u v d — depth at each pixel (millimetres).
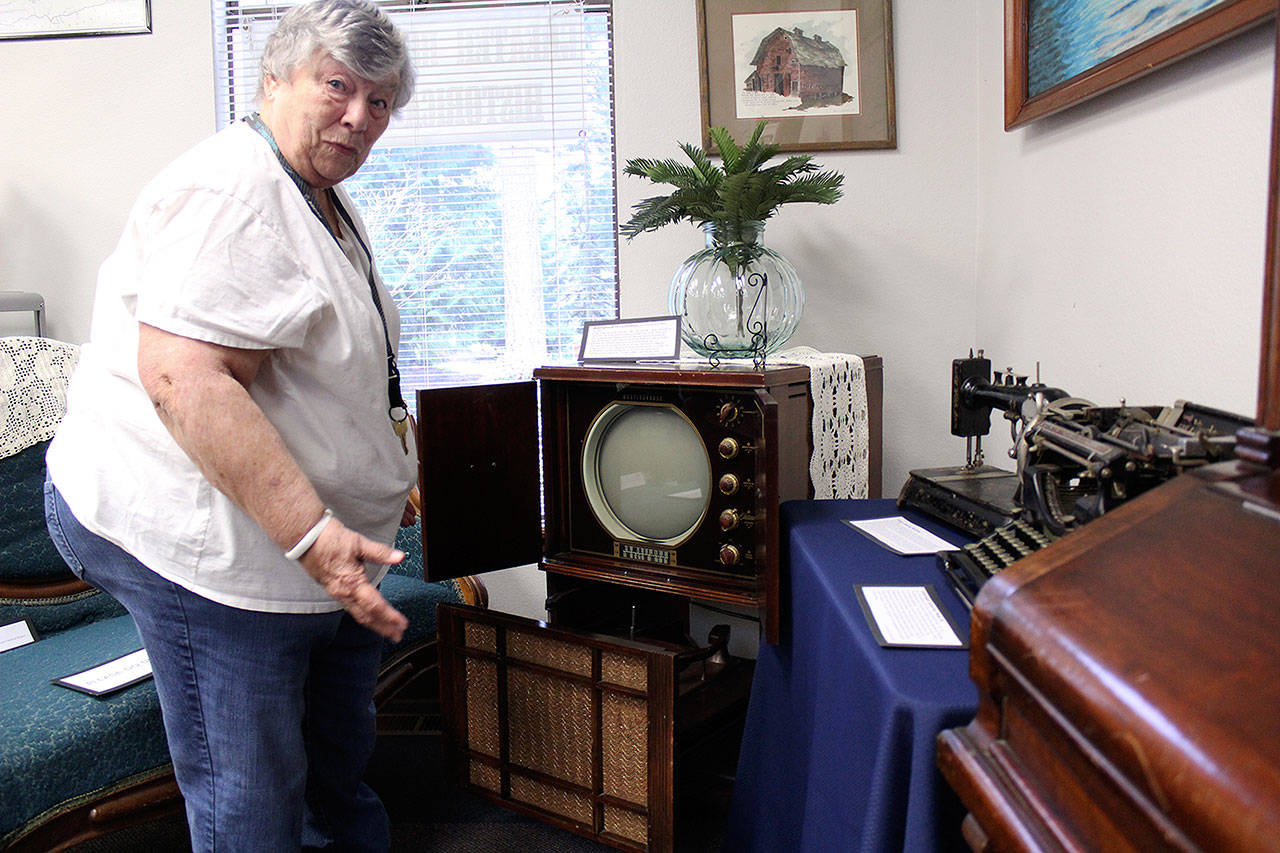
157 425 1218
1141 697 525
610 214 2443
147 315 1102
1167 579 617
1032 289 1895
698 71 2262
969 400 1548
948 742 769
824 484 1736
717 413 1563
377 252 2480
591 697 1704
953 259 2244
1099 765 544
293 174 1296
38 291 2430
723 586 1583
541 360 2506
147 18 2357
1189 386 1349
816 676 1238
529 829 1904
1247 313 1214
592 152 2428
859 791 970
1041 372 1853
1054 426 1106
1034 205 1874
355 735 1557
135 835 1976
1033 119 1781
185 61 2371
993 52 2072
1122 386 1538
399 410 1457
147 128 2389
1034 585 697
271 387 1224
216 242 1114
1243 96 1208
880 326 2283
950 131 2215
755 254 1806
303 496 1115
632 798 1691
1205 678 509
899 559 1304
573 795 1779
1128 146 1502
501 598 2490
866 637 1028
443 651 1904
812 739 1215
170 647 1272
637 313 2367
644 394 1633
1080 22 1603
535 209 2451
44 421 1973
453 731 1927
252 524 1228
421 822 1934
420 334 2510
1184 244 1351
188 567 1224
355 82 1228
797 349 2100
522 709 1817
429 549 1688
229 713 1272
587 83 2398
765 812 1494
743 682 2010
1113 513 747
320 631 1333
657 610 2115
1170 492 733
